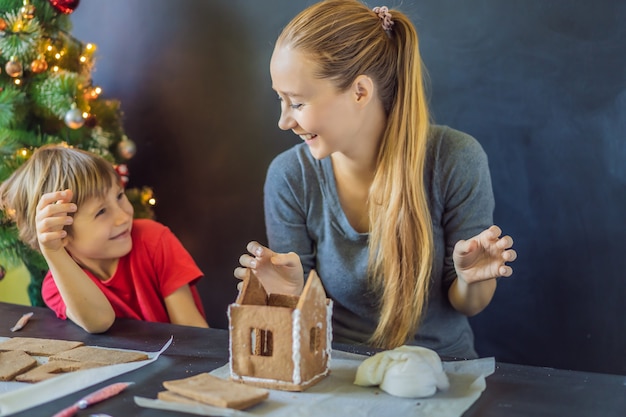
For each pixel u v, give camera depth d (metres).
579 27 1.69
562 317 1.80
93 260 1.46
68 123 1.74
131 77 2.16
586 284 1.77
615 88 1.68
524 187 1.80
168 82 2.12
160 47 2.12
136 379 0.99
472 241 1.16
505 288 1.85
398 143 1.31
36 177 1.40
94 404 0.90
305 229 1.48
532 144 1.77
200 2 2.05
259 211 2.08
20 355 1.08
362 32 1.24
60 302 1.34
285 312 0.93
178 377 1.00
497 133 1.80
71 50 1.87
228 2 2.02
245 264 1.23
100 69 2.19
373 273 1.39
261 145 2.05
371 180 1.39
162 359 1.07
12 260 1.79
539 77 1.74
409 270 1.34
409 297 1.35
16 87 1.75
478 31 1.78
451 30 1.81
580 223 1.76
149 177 2.19
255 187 2.07
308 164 1.44
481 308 1.39
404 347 1.00
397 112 1.31
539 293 1.82
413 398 0.91
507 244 1.14
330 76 1.19
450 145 1.40
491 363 1.04
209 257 2.15
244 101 2.04
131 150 1.99
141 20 2.12
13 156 1.71
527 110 1.77
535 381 0.97
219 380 0.94
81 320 1.23
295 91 1.19
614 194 1.71
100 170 1.41
